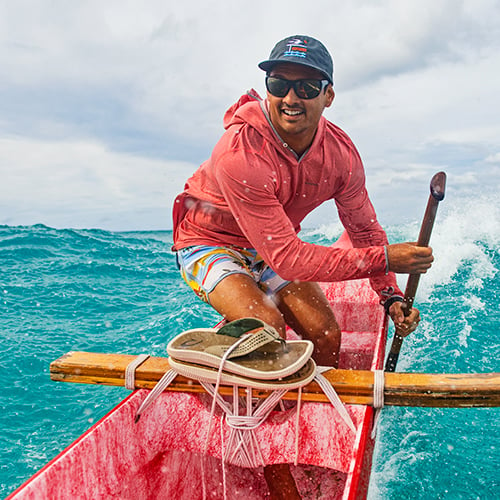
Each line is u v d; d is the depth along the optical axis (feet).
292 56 6.47
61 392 10.79
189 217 8.49
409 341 12.82
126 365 6.29
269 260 7.22
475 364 11.22
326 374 6.00
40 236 30.53
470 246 23.00
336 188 8.28
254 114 7.14
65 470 4.89
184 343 6.17
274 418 6.09
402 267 6.91
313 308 8.21
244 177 6.86
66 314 16.03
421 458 8.01
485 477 7.52
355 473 4.67
